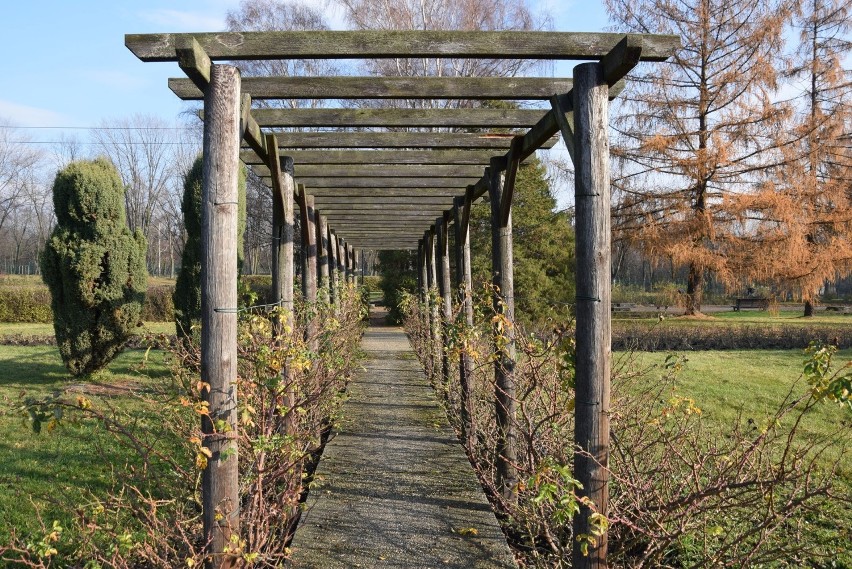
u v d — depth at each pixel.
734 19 17.92
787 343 14.72
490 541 3.30
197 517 3.04
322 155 5.18
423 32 2.74
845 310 24.38
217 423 2.56
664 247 17.95
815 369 2.54
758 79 17.34
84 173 9.04
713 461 3.34
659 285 21.34
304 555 3.12
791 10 17.61
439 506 3.79
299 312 5.33
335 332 5.83
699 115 18.61
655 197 18.62
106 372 9.77
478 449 4.93
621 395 4.08
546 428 3.69
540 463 2.76
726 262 17.89
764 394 8.48
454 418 6.14
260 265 43.38
